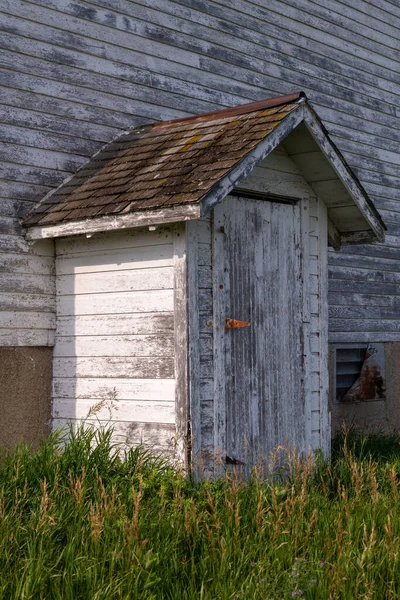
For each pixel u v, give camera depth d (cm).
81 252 698
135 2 802
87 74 759
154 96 815
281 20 959
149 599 437
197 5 860
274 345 714
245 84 908
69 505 532
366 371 1045
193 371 636
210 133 680
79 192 698
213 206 594
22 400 691
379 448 884
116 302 676
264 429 699
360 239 797
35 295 702
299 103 664
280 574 479
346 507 564
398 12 1134
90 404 687
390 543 497
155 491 583
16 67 706
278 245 725
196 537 516
